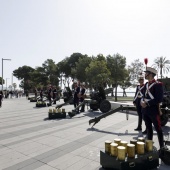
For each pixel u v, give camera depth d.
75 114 11.30
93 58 55.31
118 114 12.16
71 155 4.95
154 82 4.84
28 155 4.98
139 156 3.92
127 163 3.76
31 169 4.18
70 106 17.00
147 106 4.86
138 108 7.55
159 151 4.48
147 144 4.15
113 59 52.06
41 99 25.66
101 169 4.14
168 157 4.30
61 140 6.29
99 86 13.24
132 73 60.12
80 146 5.66
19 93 50.09
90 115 11.55
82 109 13.34
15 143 6.00
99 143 5.95
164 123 8.11
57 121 9.71
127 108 8.19
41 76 73.50
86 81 47.59
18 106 19.05
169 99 9.24
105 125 8.66
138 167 3.87
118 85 54.78
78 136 6.77
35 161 4.60
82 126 8.45
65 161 4.58
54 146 5.68
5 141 6.23
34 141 6.20
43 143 5.98
